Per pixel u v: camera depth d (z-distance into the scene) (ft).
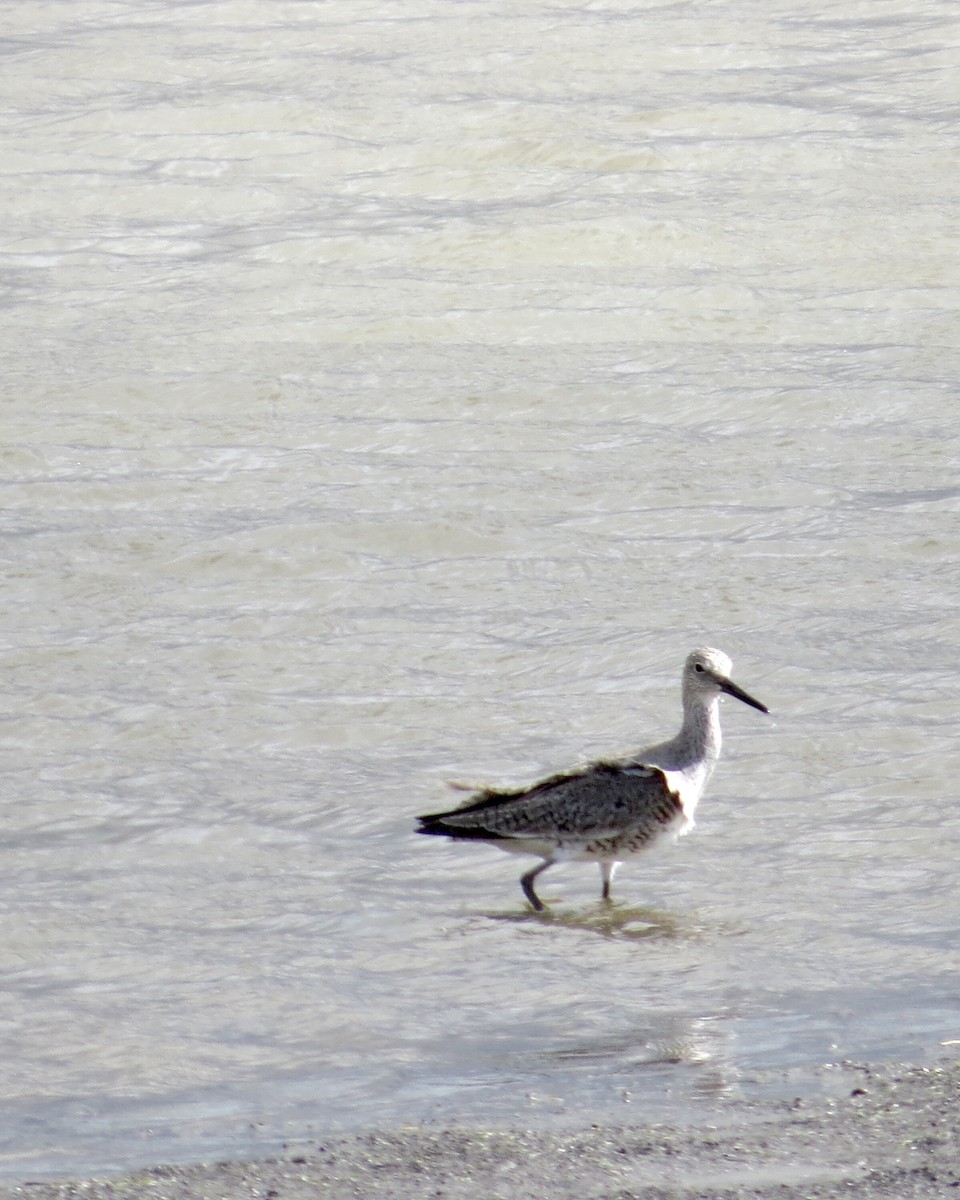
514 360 78.23
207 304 84.02
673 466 68.39
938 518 63.16
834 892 39.27
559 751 47.67
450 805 44.62
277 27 119.65
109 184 97.19
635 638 54.54
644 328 81.10
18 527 63.93
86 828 43.52
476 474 67.87
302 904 39.29
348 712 50.31
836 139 99.45
